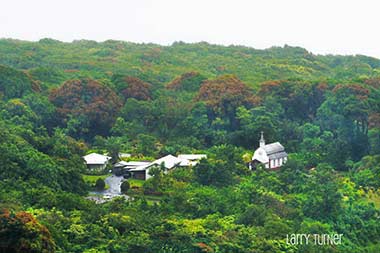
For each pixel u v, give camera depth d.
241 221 150.12
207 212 155.38
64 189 167.38
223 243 135.38
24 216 113.00
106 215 140.88
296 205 165.00
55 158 178.75
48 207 144.00
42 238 112.44
